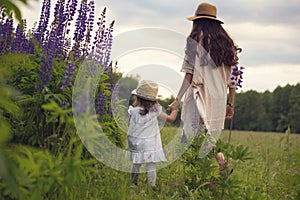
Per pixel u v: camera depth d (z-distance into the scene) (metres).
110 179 4.64
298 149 10.69
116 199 4.43
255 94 84.38
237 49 6.38
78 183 4.03
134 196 4.84
